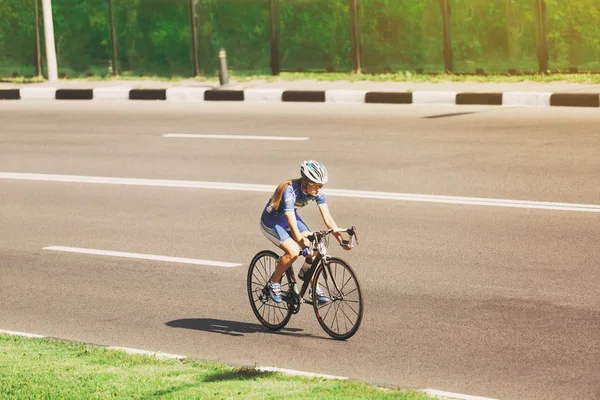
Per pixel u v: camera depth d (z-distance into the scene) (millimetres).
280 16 83875
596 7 72562
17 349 26953
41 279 34844
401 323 28484
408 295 30891
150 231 40438
